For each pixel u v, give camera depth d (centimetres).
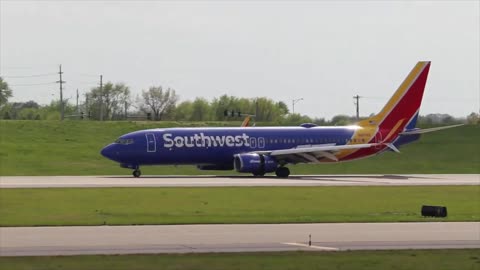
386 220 9812
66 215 10300
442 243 7662
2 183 16038
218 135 19288
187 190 14262
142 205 11688
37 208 11200
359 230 8750
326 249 7238
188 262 6438
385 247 7388
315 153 19400
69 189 14275
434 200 12888
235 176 19738
